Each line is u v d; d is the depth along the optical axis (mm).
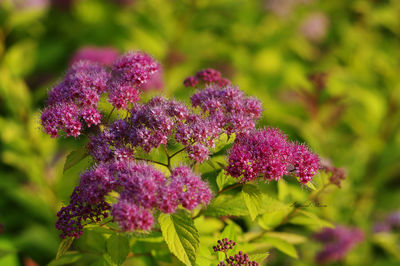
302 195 411
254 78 829
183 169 365
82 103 375
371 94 804
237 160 365
